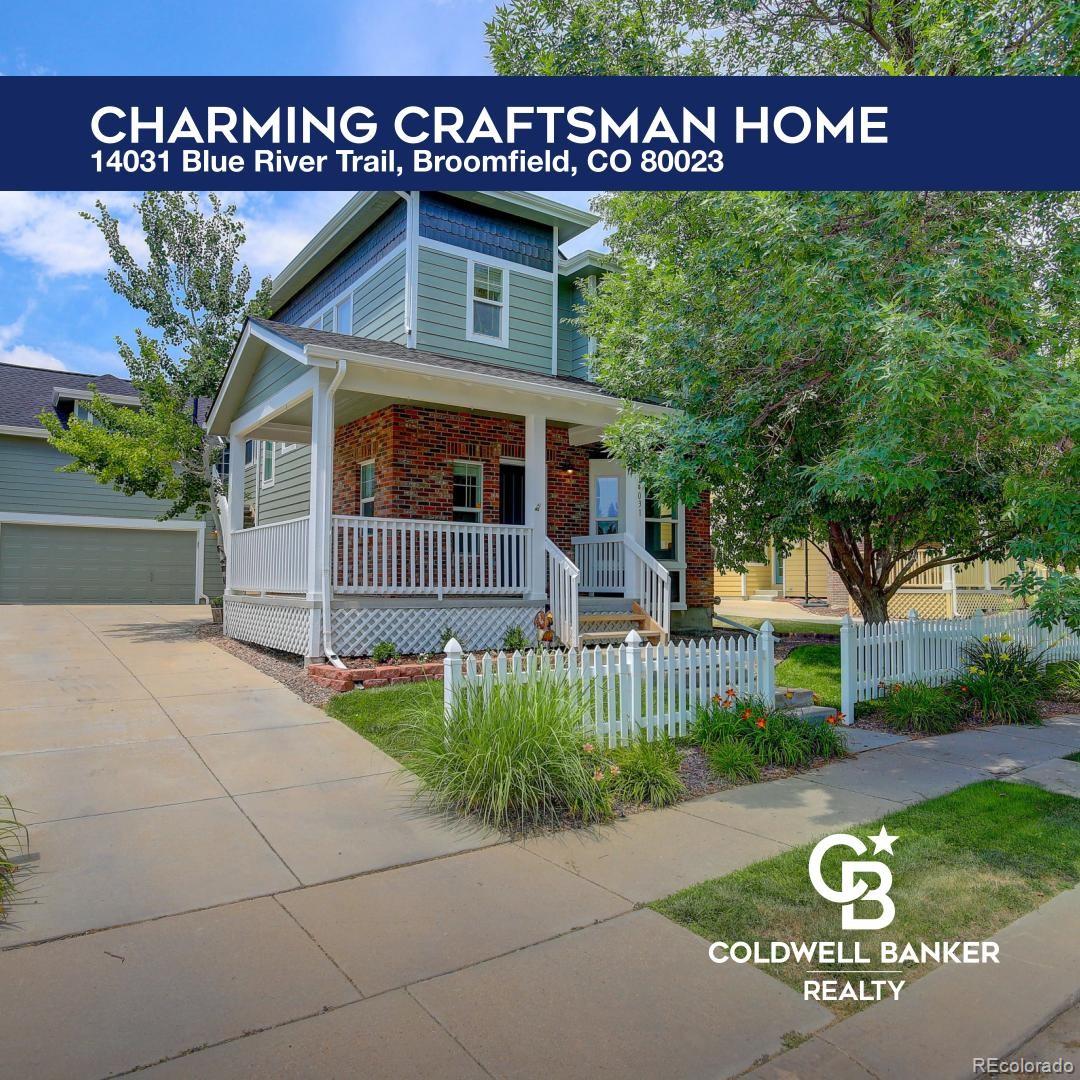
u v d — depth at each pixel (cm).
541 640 1020
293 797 522
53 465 1891
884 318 547
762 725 655
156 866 411
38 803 495
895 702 816
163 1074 246
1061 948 343
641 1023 280
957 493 870
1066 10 557
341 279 1548
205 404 2183
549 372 1456
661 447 848
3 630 1216
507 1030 274
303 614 939
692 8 870
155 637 1203
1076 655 1173
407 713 670
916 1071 258
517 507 1337
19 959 316
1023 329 584
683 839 464
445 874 409
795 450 889
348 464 1338
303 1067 251
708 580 1544
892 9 780
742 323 724
